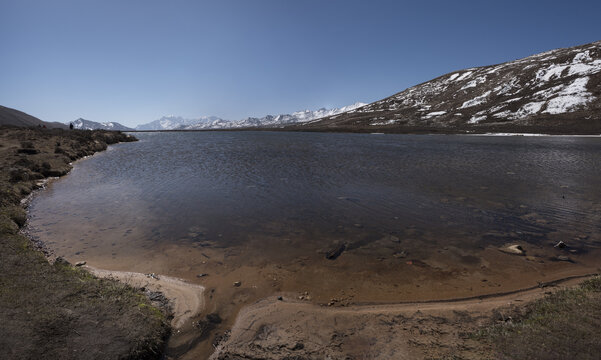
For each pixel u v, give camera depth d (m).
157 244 10.01
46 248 9.51
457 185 19.41
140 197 16.45
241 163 30.77
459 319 5.81
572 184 19.27
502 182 20.23
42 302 5.48
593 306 5.46
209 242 10.21
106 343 4.74
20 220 11.56
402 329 5.56
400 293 7.00
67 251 9.32
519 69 151.38
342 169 26.45
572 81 116.00
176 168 27.30
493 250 9.41
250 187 19.02
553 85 120.50
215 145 58.44
